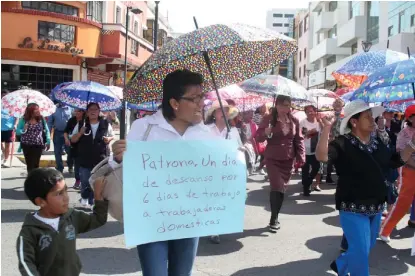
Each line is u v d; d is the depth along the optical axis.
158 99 3.32
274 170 6.23
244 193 2.88
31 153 8.66
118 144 2.64
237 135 3.19
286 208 7.96
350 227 3.81
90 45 22.11
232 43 2.94
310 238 6.09
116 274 4.69
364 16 31.69
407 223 6.84
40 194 2.59
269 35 3.24
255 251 5.52
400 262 5.17
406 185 5.59
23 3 20.45
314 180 10.88
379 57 7.94
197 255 5.35
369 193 3.77
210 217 2.79
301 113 11.55
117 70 25.64
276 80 8.23
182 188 2.74
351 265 3.82
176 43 3.05
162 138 2.79
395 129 9.31
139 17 32.25
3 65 20.44
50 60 21.33
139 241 2.62
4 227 6.25
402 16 24.69
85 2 22.66
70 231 2.70
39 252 2.59
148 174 2.68
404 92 6.18
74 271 2.73
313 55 43.16
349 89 12.55
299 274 4.76
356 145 3.80
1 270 4.65
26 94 9.79
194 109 2.74
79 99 8.96
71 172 11.12
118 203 2.75
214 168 2.81
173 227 2.70
